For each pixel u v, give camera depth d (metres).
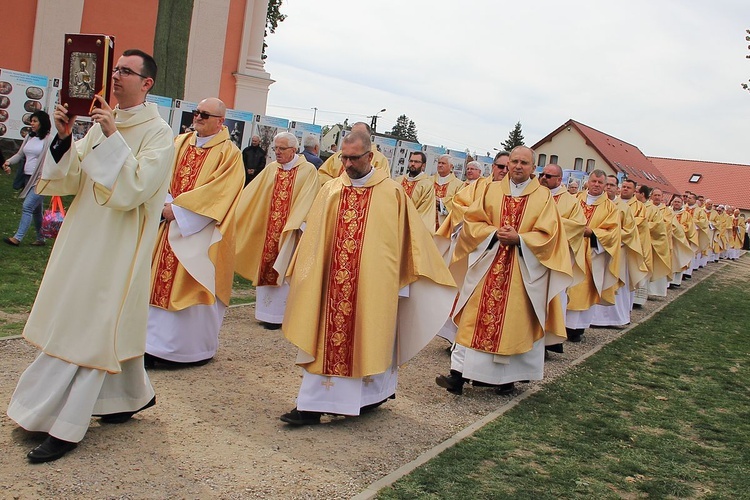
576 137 49.72
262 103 25.55
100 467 4.36
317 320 5.58
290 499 4.30
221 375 6.64
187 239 6.57
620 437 6.12
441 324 5.86
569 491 4.83
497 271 7.09
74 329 4.35
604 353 9.76
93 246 4.39
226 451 4.89
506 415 6.47
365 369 5.54
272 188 8.87
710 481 5.32
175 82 23.70
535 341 7.27
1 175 16.70
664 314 13.94
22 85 16.12
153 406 5.52
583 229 8.66
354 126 6.44
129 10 22.50
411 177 12.41
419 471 4.88
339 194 5.74
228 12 24.38
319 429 5.58
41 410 4.36
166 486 4.25
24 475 4.12
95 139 4.50
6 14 20.52
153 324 6.57
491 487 4.75
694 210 22.97
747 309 15.48
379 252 5.64
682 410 7.19
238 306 9.83
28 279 8.98
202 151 6.83
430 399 6.81
